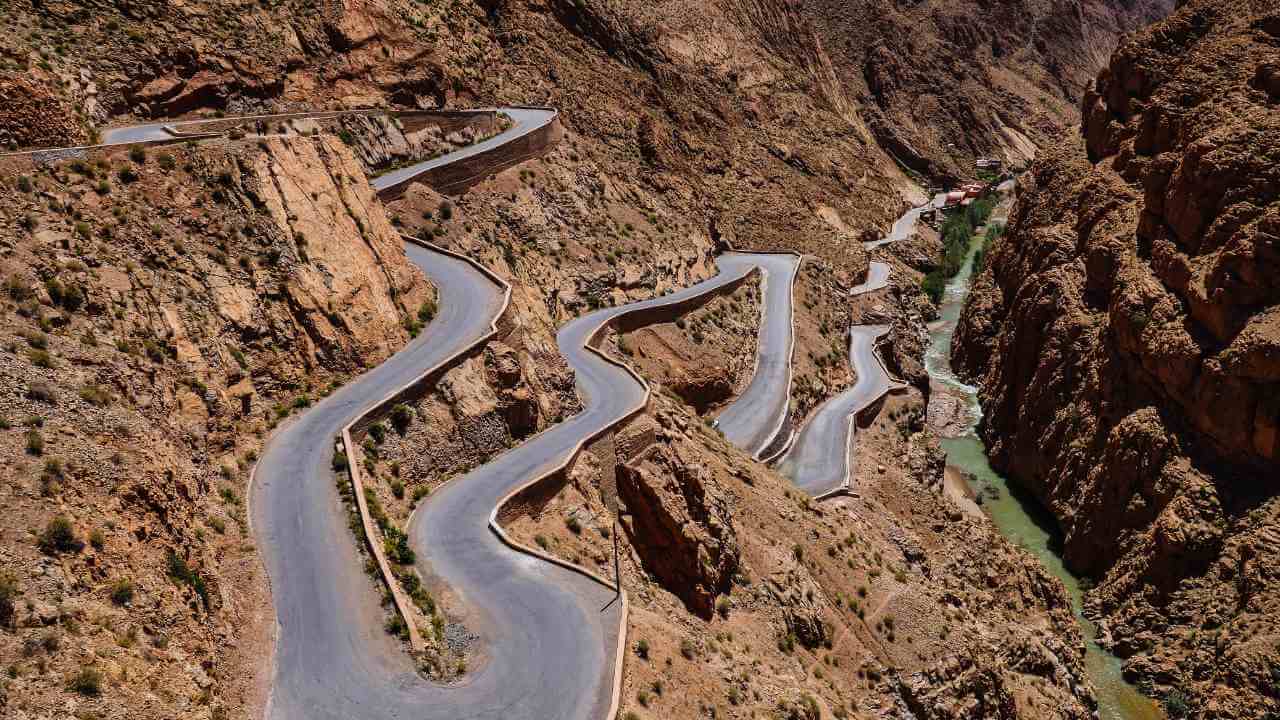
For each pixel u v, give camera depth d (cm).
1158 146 7412
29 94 3769
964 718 4147
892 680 4078
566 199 7075
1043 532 6688
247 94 5556
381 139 6044
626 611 3041
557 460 3834
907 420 7406
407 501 3472
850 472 5941
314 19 6369
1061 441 6762
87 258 3241
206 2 5756
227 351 3503
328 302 3981
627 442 4181
